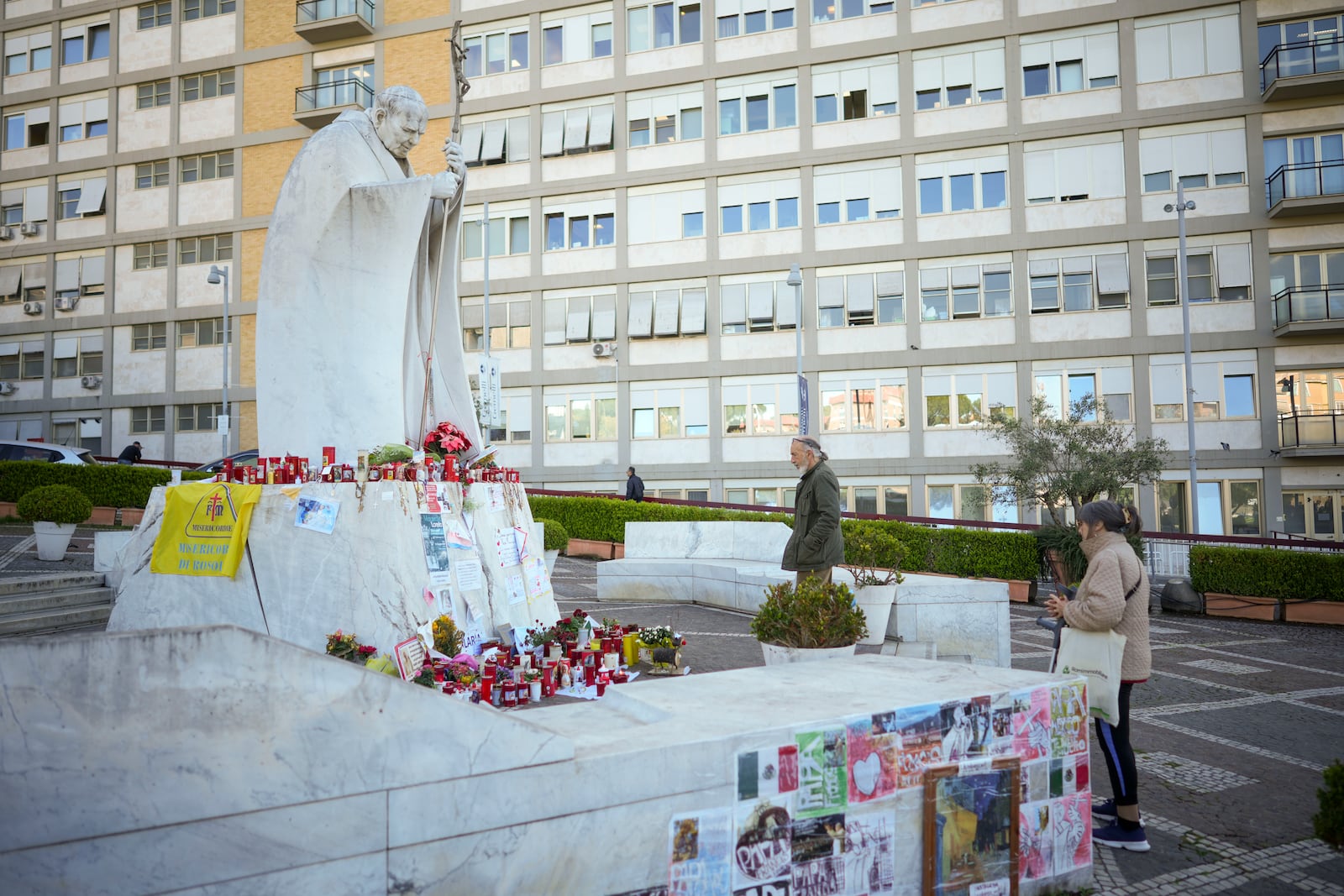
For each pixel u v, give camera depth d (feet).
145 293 107.86
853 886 10.83
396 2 102.63
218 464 66.74
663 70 95.76
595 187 97.14
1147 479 56.85
